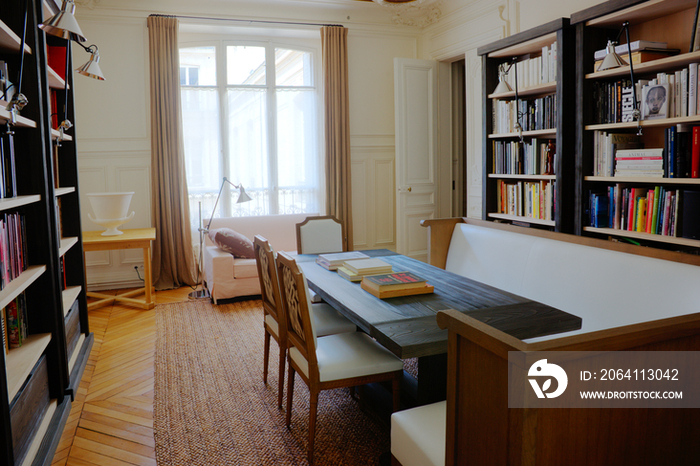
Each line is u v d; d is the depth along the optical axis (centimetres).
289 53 611
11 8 240
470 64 550
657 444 135
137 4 533
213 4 554
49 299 256
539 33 363
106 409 275
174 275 558
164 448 235
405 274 270
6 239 213
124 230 512
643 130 338
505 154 420
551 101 372
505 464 121
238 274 486
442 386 223
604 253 289
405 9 618
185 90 573
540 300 322
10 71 249
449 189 632
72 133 359
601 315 276
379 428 253
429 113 606
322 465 221
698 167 275
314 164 629
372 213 652
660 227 296
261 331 405
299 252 412
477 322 130
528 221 395
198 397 288
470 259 402
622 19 320
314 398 219
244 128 597
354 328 293
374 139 642
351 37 617
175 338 389
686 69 281
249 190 604
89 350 350
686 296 234
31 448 209
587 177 341
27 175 250
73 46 525
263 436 246
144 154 555
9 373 204
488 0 510
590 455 125
